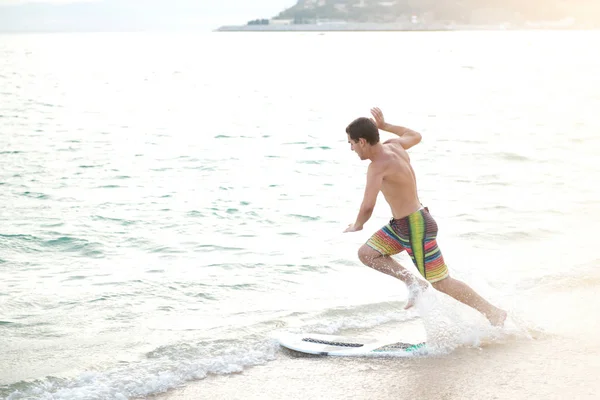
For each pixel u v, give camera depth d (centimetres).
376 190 493
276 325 561
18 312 601
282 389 438
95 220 991
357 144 496
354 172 1394
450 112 2741
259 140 1977
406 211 504
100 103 3300
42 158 1639
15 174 1405
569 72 5512
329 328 552
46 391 434
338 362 482
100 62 7812
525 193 1127
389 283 682
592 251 780
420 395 426
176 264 761
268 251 810
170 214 1024
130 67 6756
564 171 1333
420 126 2259
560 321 555
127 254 809
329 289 664
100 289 670
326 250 809
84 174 1409
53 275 723
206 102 3362
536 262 739
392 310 600
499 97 3422
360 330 554
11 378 456
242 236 888
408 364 476
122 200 1136
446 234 868
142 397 427
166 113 2855
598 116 2448
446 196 1109
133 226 952
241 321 573
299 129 2264
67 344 524
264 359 489
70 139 2027
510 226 906
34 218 1004
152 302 630
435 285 514
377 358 488
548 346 503
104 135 2133
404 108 2956
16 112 2861
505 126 2200
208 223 964
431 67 6575
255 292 658
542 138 1869
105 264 766
